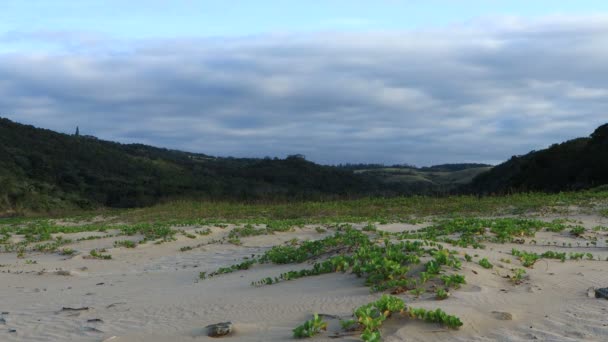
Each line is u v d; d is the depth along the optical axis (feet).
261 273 34.45
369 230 58.49
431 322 18.98
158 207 102.68
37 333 22.22
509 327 19.16
